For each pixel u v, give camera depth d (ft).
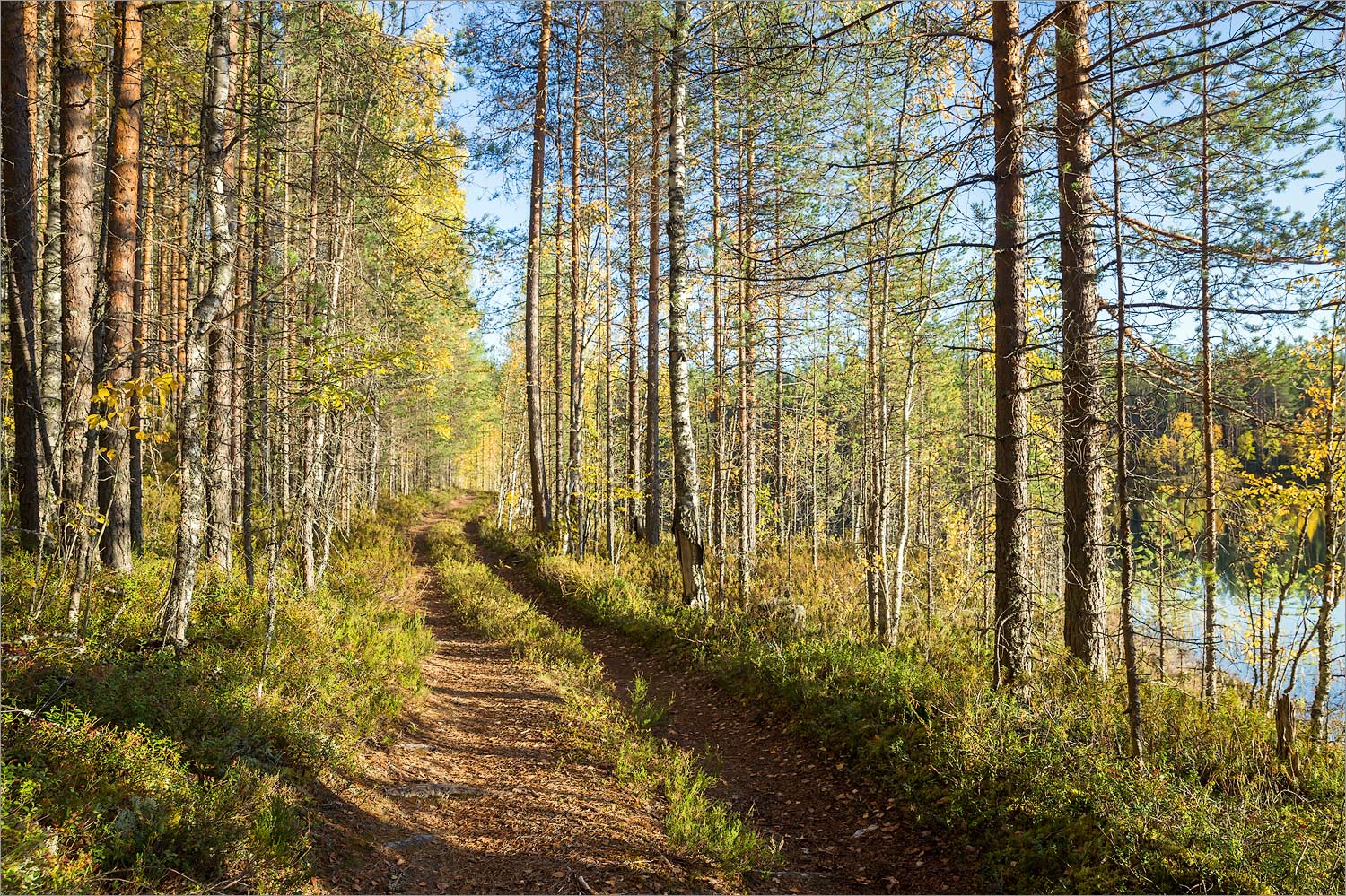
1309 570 33.50
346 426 36.99
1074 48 23.68
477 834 17.57
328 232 36.91
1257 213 21.45
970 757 19.60
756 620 37.63
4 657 18.25
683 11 37.65
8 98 28.81
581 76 58.03
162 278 44.24
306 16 30.89
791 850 18.56
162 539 39.91
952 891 16.26
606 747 23.84
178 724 17.07
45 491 30.07
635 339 70.23
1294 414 33.50
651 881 15.65
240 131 27.40
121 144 29.58
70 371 29.01
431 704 27.37
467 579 54.44
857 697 25.61
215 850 12.80
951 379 54.90
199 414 24.23
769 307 56.65
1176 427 36.83
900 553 38.78
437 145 36.52
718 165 52.65
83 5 29.48
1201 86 22.06
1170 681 29.43
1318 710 25.34
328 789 17.83
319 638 28.12
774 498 68.90
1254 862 14.74
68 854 11.39
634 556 59.88
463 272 43.83
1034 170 23.00
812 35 25.09
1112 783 17.52
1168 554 36.99
